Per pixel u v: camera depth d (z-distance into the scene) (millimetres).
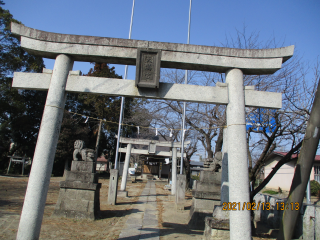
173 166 17406
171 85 5406
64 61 5387
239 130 5117
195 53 5500
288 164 19844
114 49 5438
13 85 5367
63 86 5309
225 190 6555
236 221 4746
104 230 7188
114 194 12305
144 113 19141
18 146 28188
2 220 7129
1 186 15047
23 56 21688
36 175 4793
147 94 5348
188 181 20781
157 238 6617
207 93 5406
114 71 30453
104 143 33375
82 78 5371
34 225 4648
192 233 7492
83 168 8938
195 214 8648
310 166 4938
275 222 8117
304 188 4965
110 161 37594
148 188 22500
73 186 8516
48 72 5449
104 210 10562
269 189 21266
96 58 5559
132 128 30562
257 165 7875
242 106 5262
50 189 15547
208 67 5617
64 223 7598
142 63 5305
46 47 5426
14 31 5387
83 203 8461
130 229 7480
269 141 7613
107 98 29297
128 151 17031
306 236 6293
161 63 5586
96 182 9016
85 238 6254
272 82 9523
